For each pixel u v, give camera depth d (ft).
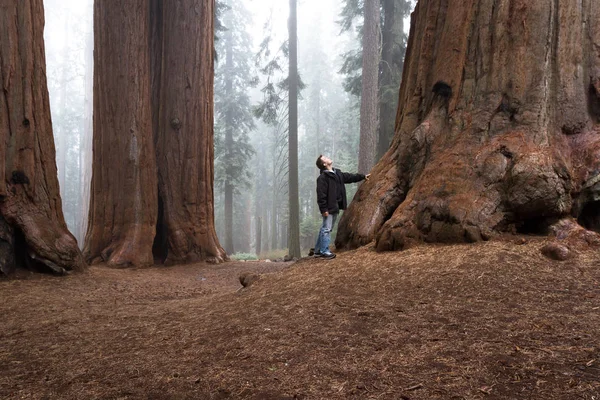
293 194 67.41
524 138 17.39
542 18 18.25
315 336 10.38
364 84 54.90
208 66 48.52
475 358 8.11
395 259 16.33
